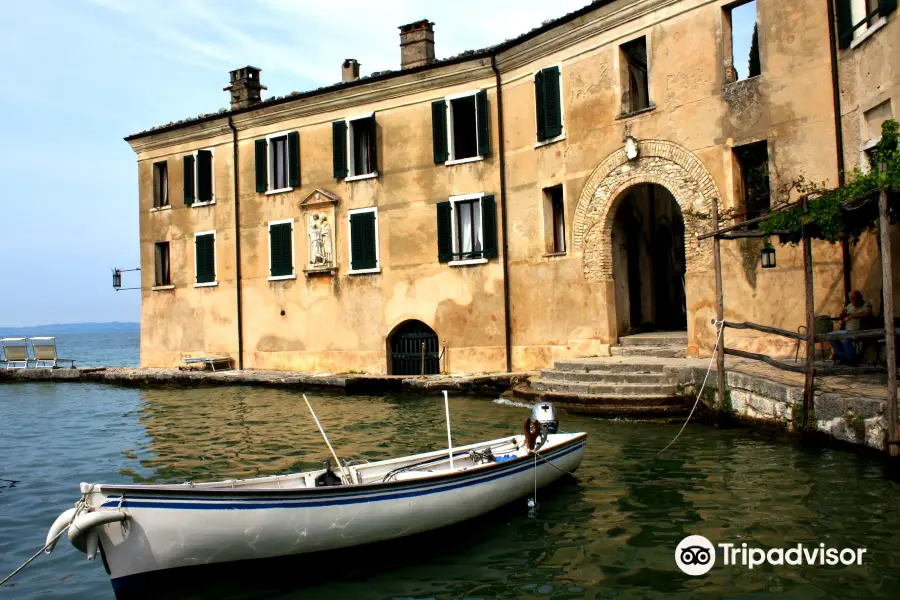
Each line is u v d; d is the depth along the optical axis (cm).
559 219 1917
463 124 2131
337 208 2298
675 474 976
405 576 696
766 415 1139
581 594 642
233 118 2488
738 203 1522
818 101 1391
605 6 1703
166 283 2744
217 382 2306
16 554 793
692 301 1582
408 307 2164
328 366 2322
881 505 799
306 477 789
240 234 2509
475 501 818
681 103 1602
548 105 1852
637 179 1684
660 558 707
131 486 632
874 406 928
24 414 1869
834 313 1366
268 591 668
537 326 1923
